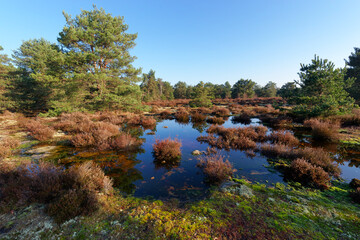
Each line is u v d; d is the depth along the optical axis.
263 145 6.52
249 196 3.15
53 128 9.20
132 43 16.95
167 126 11.48
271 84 59.59
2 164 3.98
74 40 13.97
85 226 2.24
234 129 8.88
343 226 2.27
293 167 4.20
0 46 17.19
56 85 13.55
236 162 5.15
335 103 9.86
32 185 2.96
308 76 12.57
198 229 2.19
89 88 15.31
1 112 14.57
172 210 2.72
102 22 15.20
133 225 2.29
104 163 5.04
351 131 8.30
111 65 16.03
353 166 4.72
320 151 5.03
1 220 2.32
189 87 57.38
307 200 3.01
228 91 59.03
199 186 3.72
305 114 11.32
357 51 23.09
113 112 15.48
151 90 45.38
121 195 3.30
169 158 5.45
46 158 5.29
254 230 2.17
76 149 6.23
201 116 14.25
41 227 2.19
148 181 3.96
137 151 6.23
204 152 6.11
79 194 2.74
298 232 2.13
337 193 3.31
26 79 16.17
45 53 18.86
